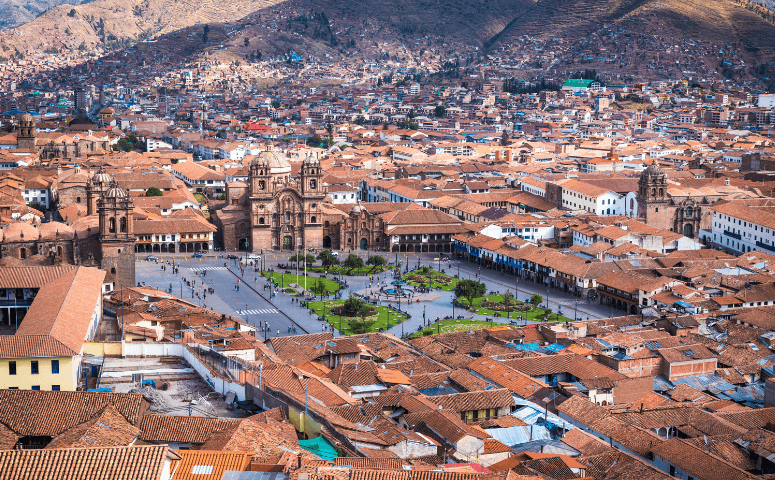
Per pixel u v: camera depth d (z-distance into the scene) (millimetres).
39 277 199750
